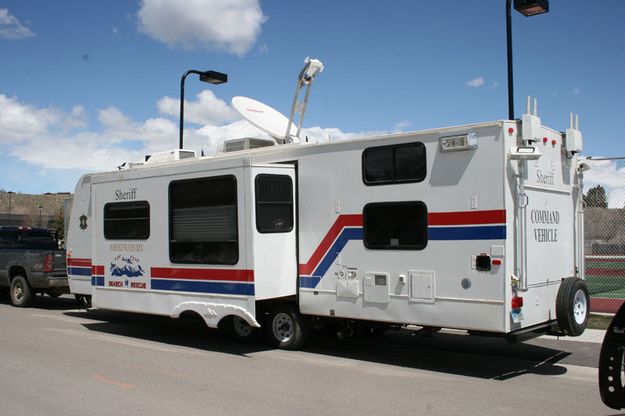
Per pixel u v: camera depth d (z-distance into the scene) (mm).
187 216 9383
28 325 11336
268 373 7367
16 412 5684
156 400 6094
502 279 6832
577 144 8297
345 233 8242
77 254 12414
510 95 10547
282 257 8742
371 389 6578
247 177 8484
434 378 7133
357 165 8117
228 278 8773
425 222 7445
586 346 8867
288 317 8992
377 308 7887
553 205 7969
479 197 7031
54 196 77125
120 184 10492
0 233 15328
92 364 7844
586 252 11562
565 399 6191
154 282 9883
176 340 9914
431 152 7410
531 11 10023
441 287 7301
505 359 8234
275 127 11234
